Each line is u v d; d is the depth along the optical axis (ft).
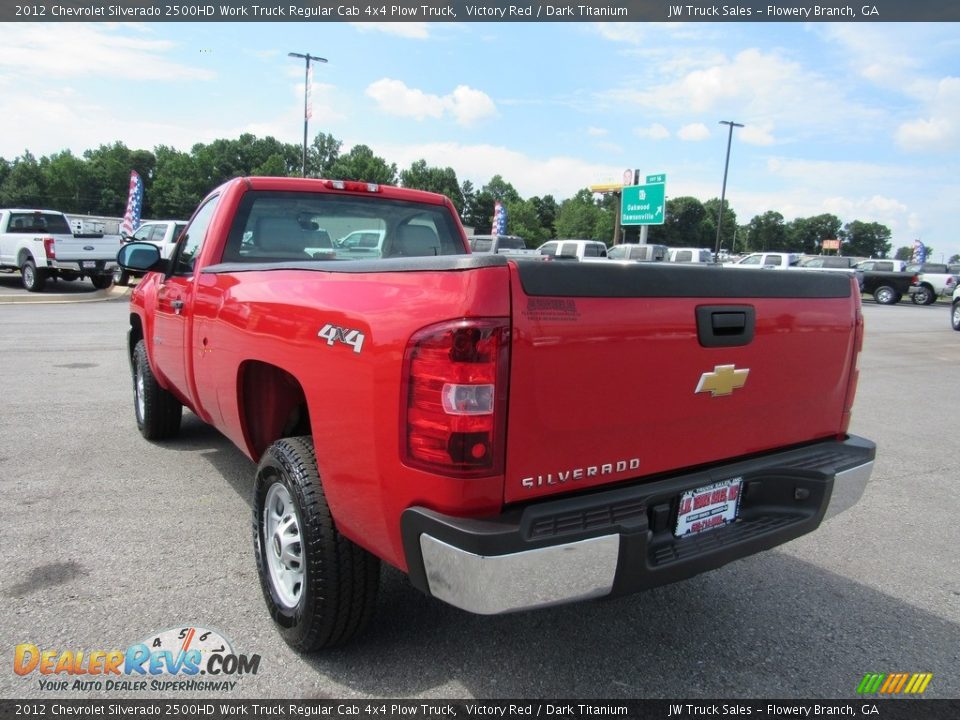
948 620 10.18
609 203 346.13
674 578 7.48
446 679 8.34
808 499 8.76
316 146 363.56
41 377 25.52
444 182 333.42
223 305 10.57
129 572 10.64
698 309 7.58
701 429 7.94
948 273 100.32
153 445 17.28
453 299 6.24
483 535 6.11
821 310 9.01
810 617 10.14
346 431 7.25
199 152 332.60
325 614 8.12
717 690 8.33
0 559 10.93
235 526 12.45
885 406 25.90
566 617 9.88
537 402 6.49
